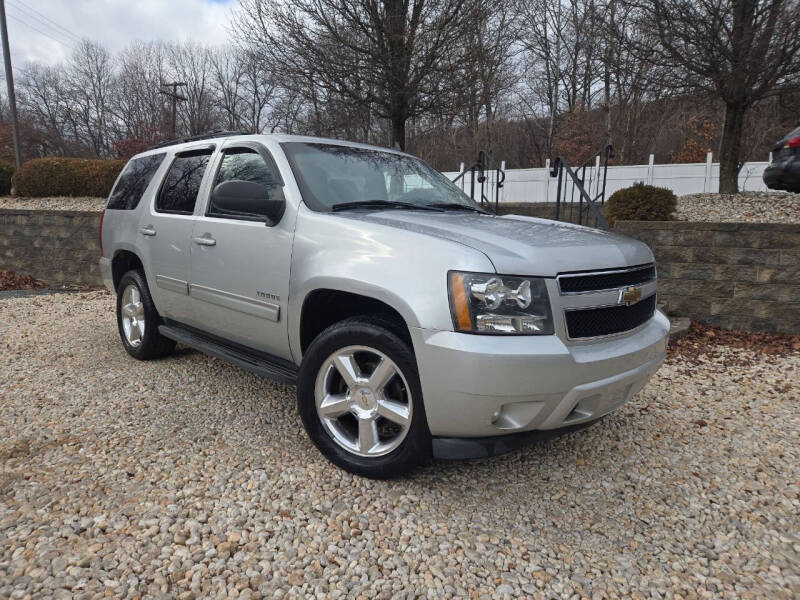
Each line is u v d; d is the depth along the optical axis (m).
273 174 3.23
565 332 2.38
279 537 2.25
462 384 2.25
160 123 45.66
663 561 2.23
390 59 9.01
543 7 26.86
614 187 13.41
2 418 3.34
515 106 30.97
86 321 6.17
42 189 12.02
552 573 2.12
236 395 3.83
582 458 3.10
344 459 2.74
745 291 5.98
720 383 4.47
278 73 9.90
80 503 2.43
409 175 3.81
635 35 9.20
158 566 2.04
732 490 2.80
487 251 2.36
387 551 2.19
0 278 9.18
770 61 8.38
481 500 2.61
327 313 3.04
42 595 1.86
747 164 12.70
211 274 3.48
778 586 2.10
